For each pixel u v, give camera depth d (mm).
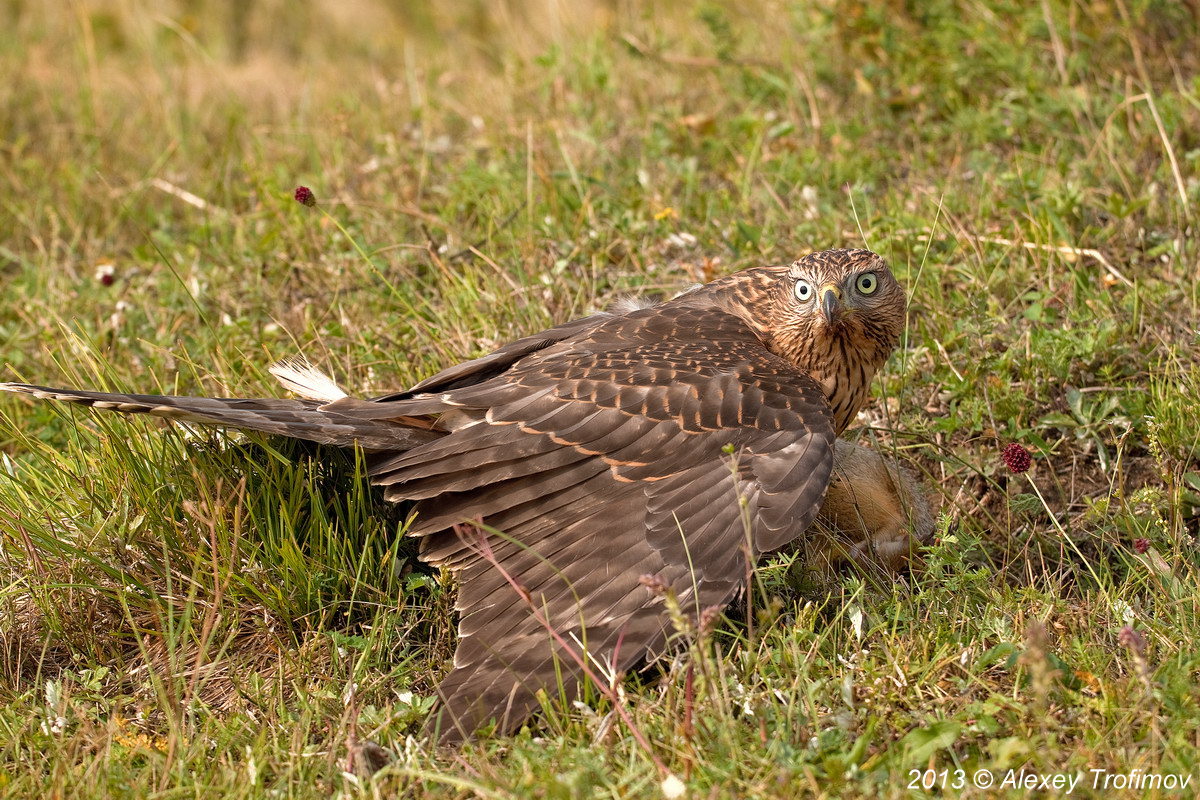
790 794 6465
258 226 13805
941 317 10930
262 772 7051
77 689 8008
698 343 9055
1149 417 9578
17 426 10570
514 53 17359
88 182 14938
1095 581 8898
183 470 8969
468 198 13188
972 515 9719
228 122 16500
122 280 12953
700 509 7871
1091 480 9961
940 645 7766
